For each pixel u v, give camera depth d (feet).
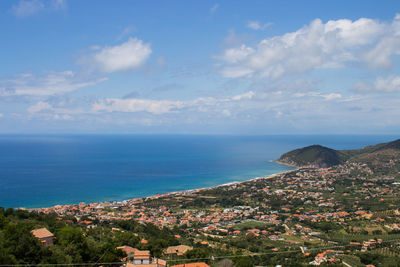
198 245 354.54
